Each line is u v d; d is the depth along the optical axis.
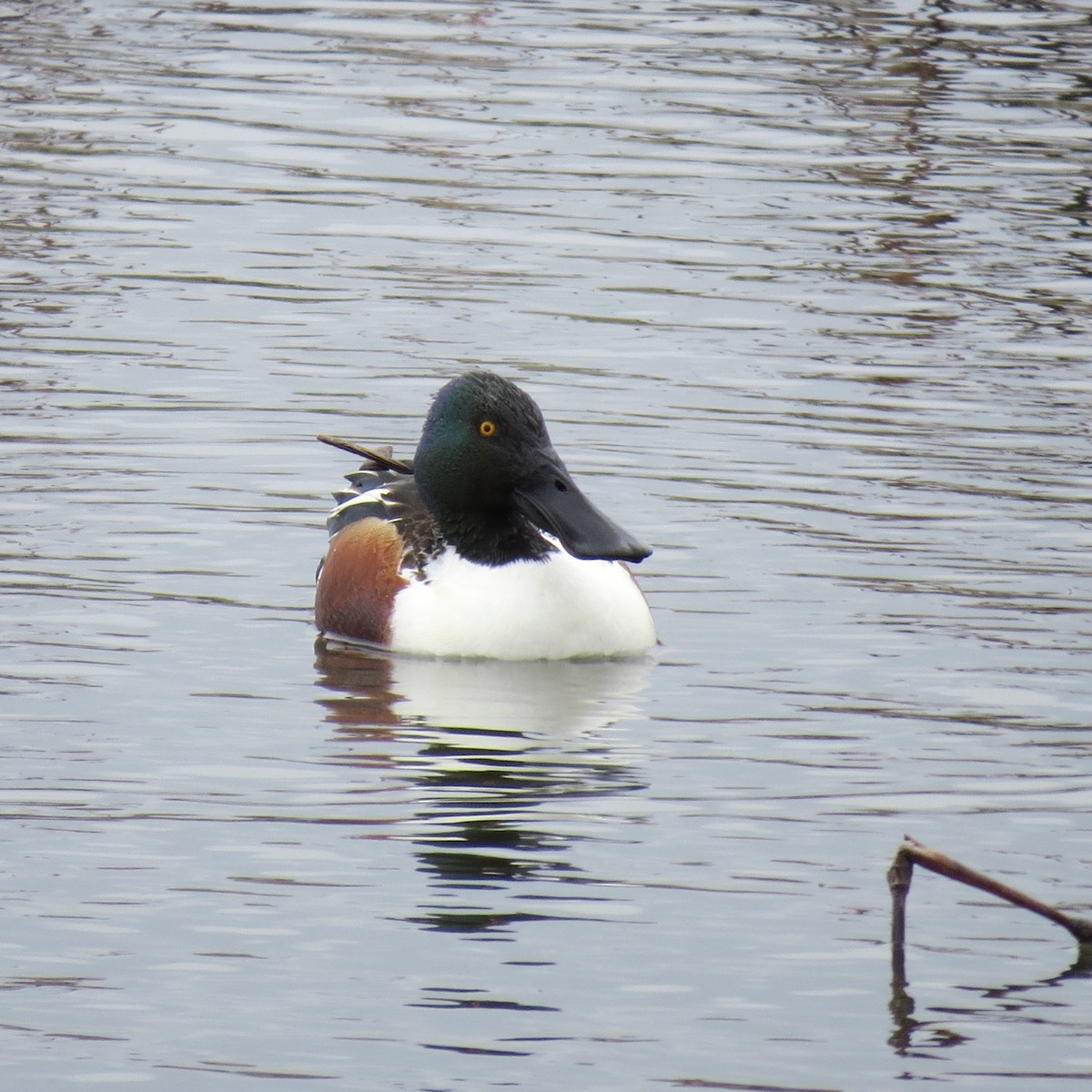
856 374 17.00
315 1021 7.55
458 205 21.47
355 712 10.88
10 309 18.05
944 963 8.06
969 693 11.12
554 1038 7.46
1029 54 27.91
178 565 13.16
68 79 25.81
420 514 12.62
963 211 21.72
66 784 9.72
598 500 14.18
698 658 11.76
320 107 24.81
